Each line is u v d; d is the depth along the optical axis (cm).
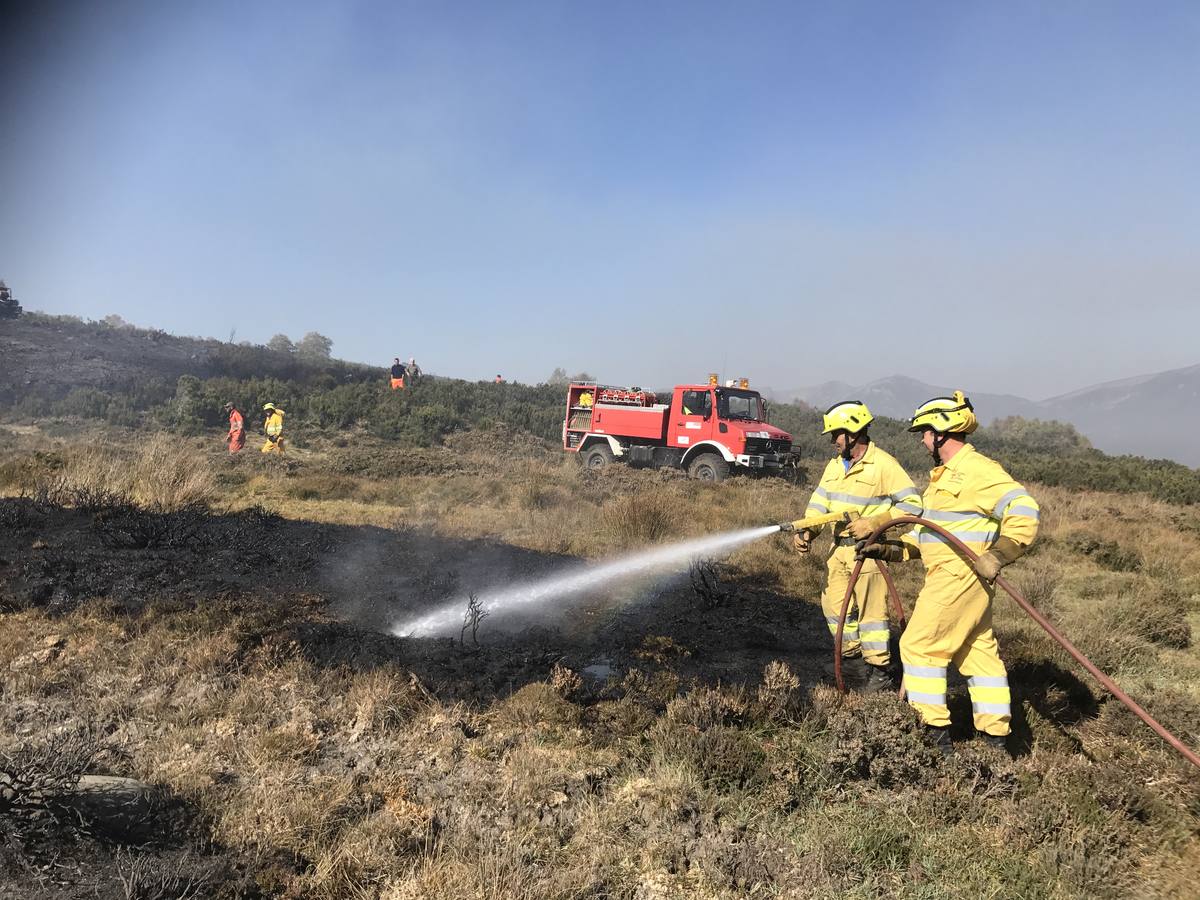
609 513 1028
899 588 733
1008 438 4247
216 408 2341
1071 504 1501
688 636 581
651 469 1875
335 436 2266
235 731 383
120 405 2291
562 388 3634
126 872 254
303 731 382
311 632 524
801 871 286
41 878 250
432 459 1780
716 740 375
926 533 399
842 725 387
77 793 286
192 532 814
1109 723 427
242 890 260
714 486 1595
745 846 300
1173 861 306
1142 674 537
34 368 2570
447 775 357
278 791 324
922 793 344
